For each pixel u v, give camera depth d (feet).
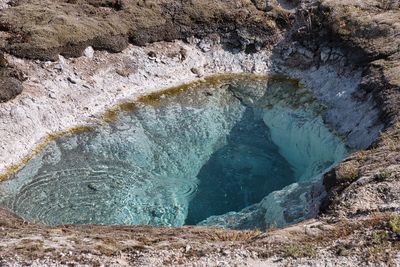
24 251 41.09
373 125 71.41
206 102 86.12
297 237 43.68
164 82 87.76
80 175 69.97
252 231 49.16
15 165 68.49
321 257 40.24
